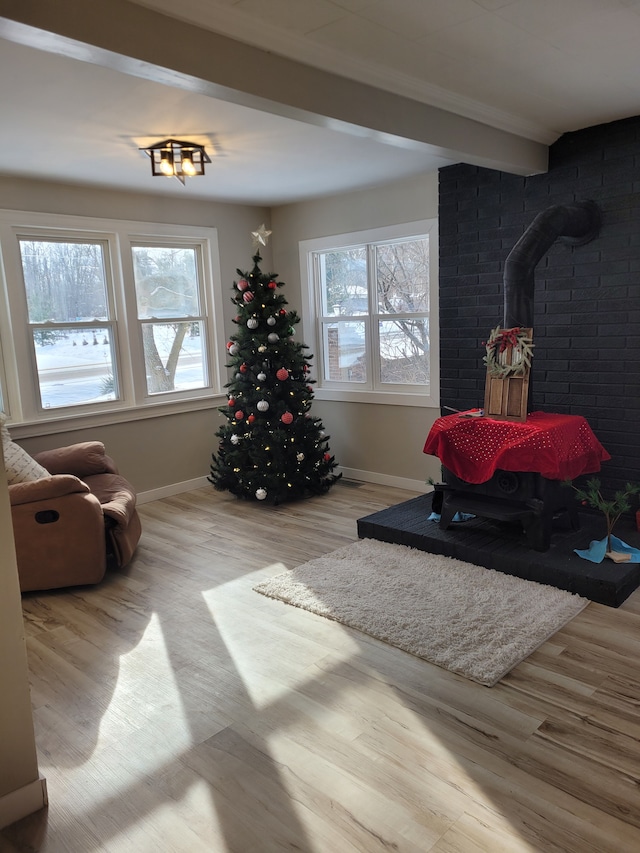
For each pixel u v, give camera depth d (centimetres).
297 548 408
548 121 365
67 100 286
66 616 326
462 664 261
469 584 333
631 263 382
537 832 178
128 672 271
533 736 219
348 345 569
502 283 443
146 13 200
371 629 293
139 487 523
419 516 420
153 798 198
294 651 282
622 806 187
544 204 414
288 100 246
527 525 351
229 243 570
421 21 228
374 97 282
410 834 179
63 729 234
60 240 468
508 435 344
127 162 400
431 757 210
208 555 403
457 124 328
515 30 238
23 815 193
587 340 405
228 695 251
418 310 514
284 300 510
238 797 196
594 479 345
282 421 489
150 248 523
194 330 561
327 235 558
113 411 498
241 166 424
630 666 259
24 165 401
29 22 174
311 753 215
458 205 457
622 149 375
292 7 214
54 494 344
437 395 501
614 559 332
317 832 181
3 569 187
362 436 562
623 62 274
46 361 466
